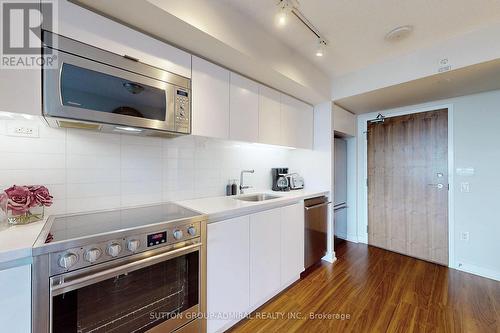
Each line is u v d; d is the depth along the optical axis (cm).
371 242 340
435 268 263
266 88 220
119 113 121
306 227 241
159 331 122
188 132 151
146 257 113
